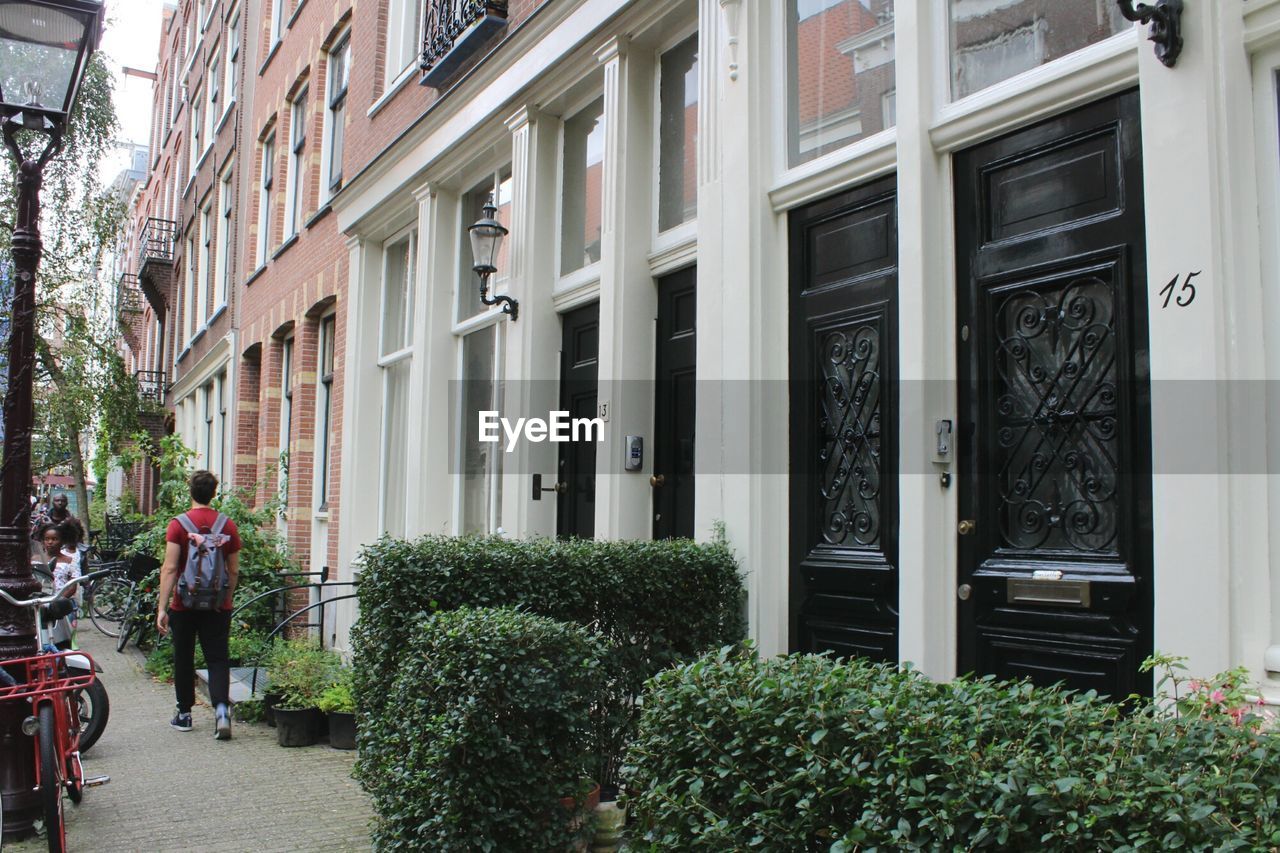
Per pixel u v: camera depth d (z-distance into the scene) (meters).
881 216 4.27
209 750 6.00
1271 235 2.93
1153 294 3.05
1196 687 2.54
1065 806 1.68
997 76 3.79
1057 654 3.37
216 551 6.47
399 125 9.12
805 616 4.45
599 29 5.94
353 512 9.73
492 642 3.29
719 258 4.92
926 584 3.70
